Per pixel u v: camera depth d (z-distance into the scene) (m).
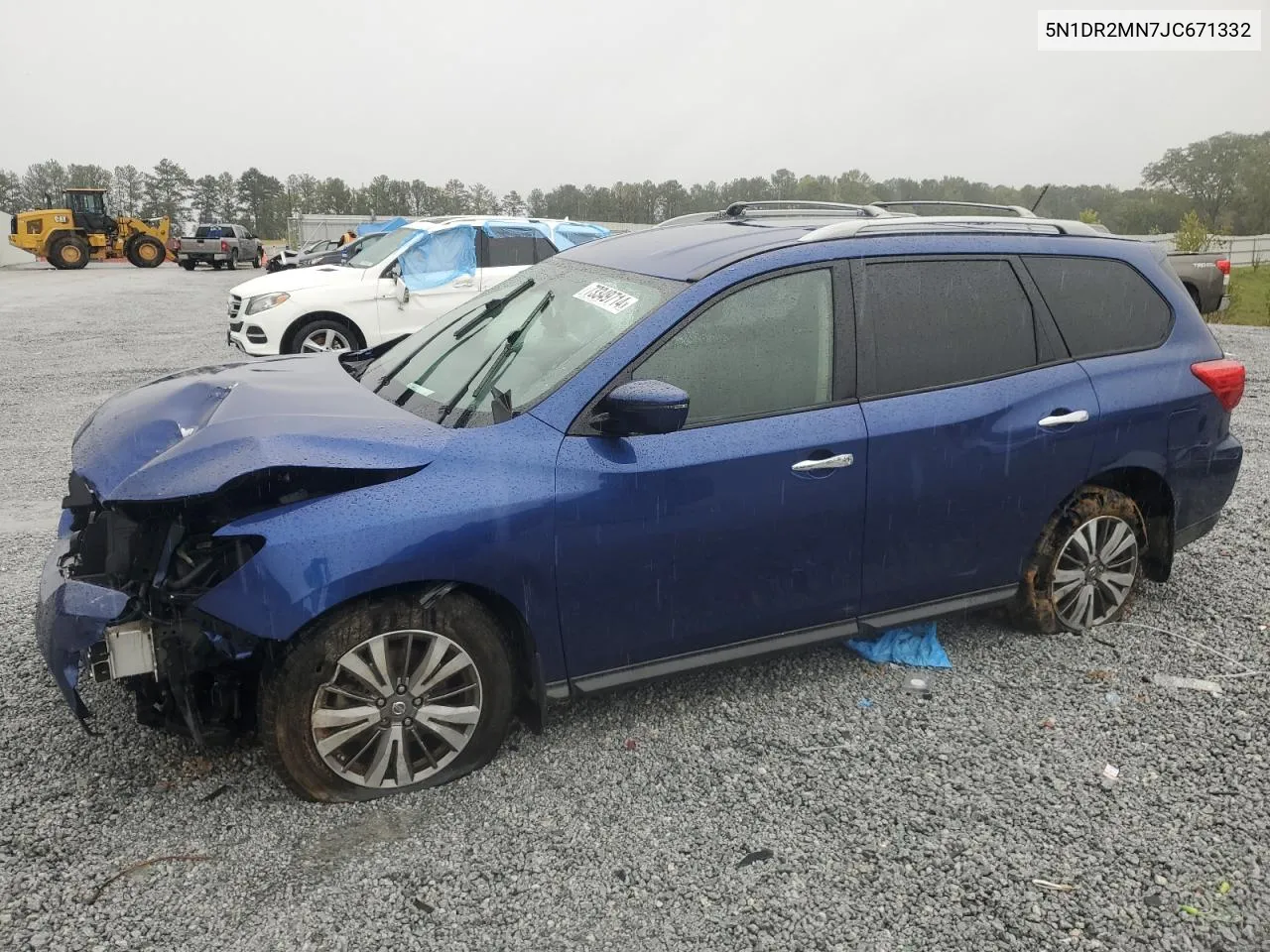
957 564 3.82
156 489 2.80
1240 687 3.82
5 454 7.56
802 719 3.57
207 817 2.96
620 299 3.47
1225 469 4.36
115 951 2.42
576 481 3.07
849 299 3.52
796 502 3.37
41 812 2.96
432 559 2.88
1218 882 2.72
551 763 3.27
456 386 3.47
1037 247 3.95
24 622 4.32
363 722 2.97
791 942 2.49
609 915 2.57
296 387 3.64
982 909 2.61
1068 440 3.86
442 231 11.47
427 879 2.70
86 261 37.03
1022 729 3.51
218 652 2.91
